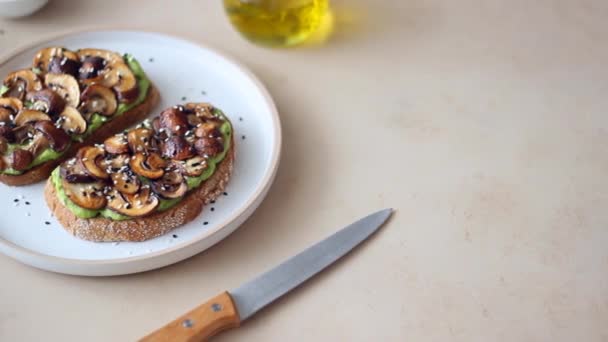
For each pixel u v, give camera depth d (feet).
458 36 2.30
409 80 2.18
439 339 1.68
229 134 1.88
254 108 2.04
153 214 1.74
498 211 1.89
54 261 1.67
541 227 1.87
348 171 1.96
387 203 1.90
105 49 2.15
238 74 2.10
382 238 1.83
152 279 1.74
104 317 1.68
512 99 2.14
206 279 1.74
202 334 1.60
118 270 1.69
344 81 2.17
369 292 1.74
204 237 1.70
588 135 2.06
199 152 1.81
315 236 1.82
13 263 1.75
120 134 1.86
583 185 1.95
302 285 1.74
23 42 2.21
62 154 1.87
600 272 1.79
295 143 2.01
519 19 2.36
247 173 1.90
